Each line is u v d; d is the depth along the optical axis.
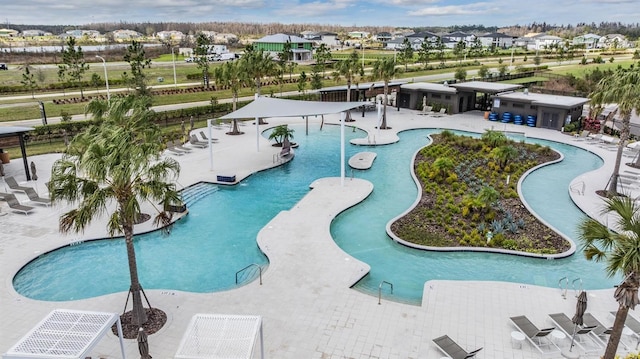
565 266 19.75
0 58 111.62
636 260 10.49
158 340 14.25
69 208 25.00
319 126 50.09
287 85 78.94
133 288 14.52
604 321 15.24
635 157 35.94
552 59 114.62
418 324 15.10
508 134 45.31
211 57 118.56
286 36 130.12
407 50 101.44
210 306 16.09
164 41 188.38
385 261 20.23
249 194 28.69
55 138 41.81
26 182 29.39
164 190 14.30
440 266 19.84
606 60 106.81
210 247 21.53
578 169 33.97
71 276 18.83
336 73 56.53
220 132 46.03
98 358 13.38
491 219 23.72
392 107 60.97
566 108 44.62
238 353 11.06
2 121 48.28
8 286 17.39
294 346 13.96
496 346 14.07
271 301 16.38
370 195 28.39
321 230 22.45
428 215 24.50
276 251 20.20
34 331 11.52
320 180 30.80
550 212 25.56
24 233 21.98
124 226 13.81
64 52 67.81
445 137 41.09
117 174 12.51
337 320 15.30
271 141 42.06
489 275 19.09
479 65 104.19
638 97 24.17
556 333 14.00
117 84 76.12
